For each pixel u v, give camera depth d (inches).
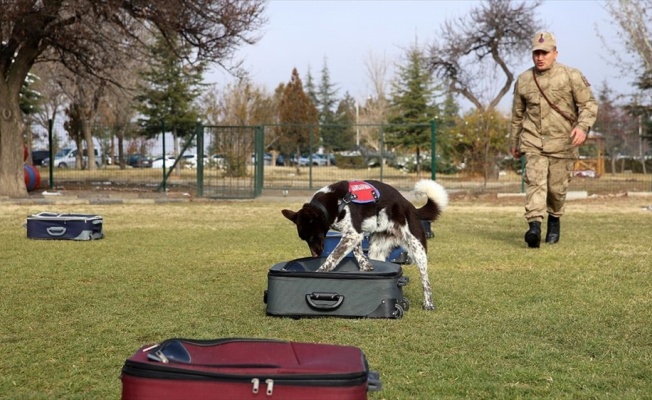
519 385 149.9
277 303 205.3
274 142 1267.2
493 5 1384.1
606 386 148.3
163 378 102.6
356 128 1254.9
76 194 815.7
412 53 1517.0
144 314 213.5
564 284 261.3
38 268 297.7
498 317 209.6
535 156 358.6
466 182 976.9
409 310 218.7
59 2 706.8
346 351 112.0
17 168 767.1
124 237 413.4
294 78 1774.1
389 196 226.8
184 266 306.8
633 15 849.5
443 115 1395.2
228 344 114.5
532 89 355.6
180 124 1416.1
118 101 1293.1
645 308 219.5
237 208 646.5
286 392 99.9
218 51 808.9
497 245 376.2
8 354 171.3
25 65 764.6
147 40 1100.5
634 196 759.7
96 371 158.6
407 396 142.3
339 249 220.4
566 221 514.0
